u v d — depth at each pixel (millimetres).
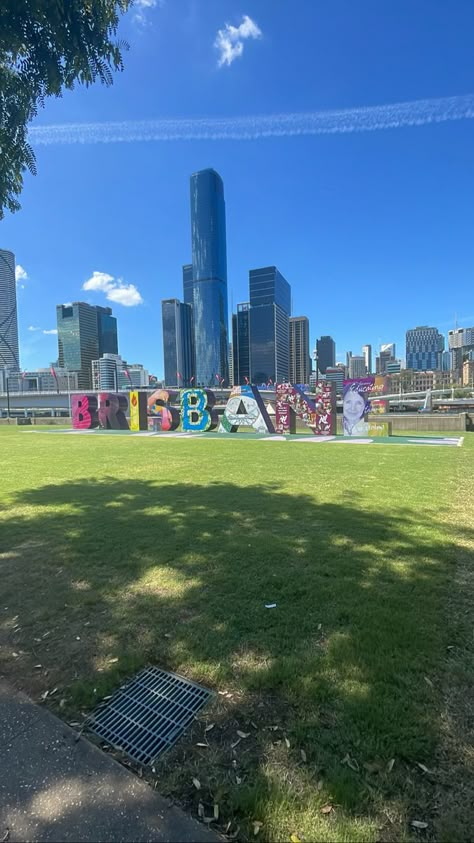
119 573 4328
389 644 2980
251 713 2348
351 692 2490
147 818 1737
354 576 4160
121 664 2809
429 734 2160
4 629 3309
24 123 3979
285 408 24609
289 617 3391
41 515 6527
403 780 1890
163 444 18203
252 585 3986
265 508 6805
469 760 2004
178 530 5703
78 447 17125
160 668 2797
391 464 11750
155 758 2057
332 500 7352
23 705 2453
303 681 2588
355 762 1985
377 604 3584
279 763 1995
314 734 2172
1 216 4402
